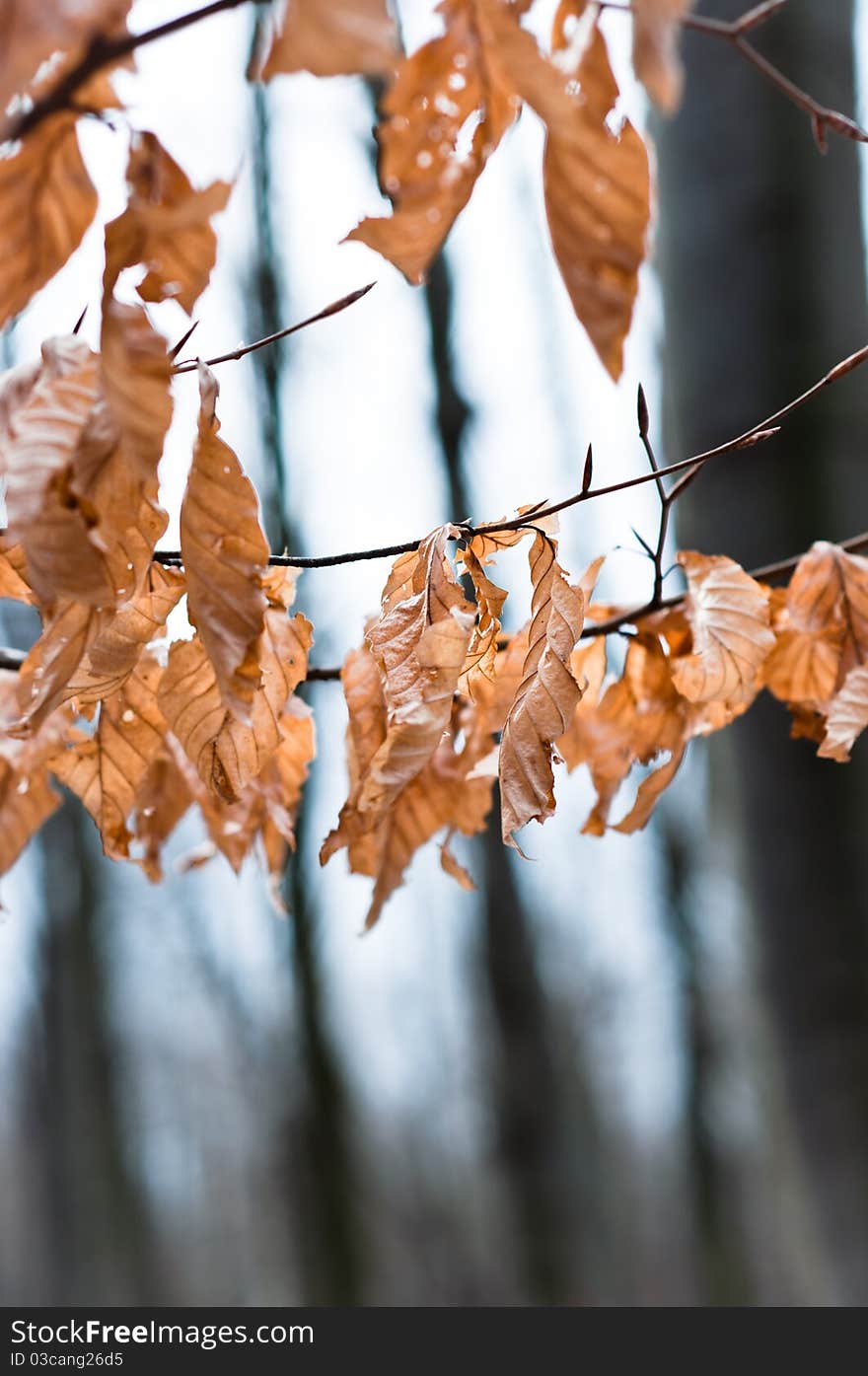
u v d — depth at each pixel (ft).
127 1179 16.29
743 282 4.54
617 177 2.22
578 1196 10.22
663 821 15.33
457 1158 22.70
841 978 4.24
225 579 2.49
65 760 2.87
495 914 10.87
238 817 3.03
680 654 3.01
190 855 3.12
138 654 2.65
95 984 16.05
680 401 4.73
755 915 4.49
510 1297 10.11
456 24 2.26
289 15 1.78
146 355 2.30
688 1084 15.25
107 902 16.55
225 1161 27.84
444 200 2.31
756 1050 4.75
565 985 17.16
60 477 2.39
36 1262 18.53
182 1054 26.89
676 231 4.78
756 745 4.43
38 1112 17.02
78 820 15.98
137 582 2.54
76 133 2.27
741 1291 14.11
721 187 4.62
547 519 2.70
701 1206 14.88
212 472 2.48
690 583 2.93
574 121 2.21
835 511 4.36
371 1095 22.08
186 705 2.65
